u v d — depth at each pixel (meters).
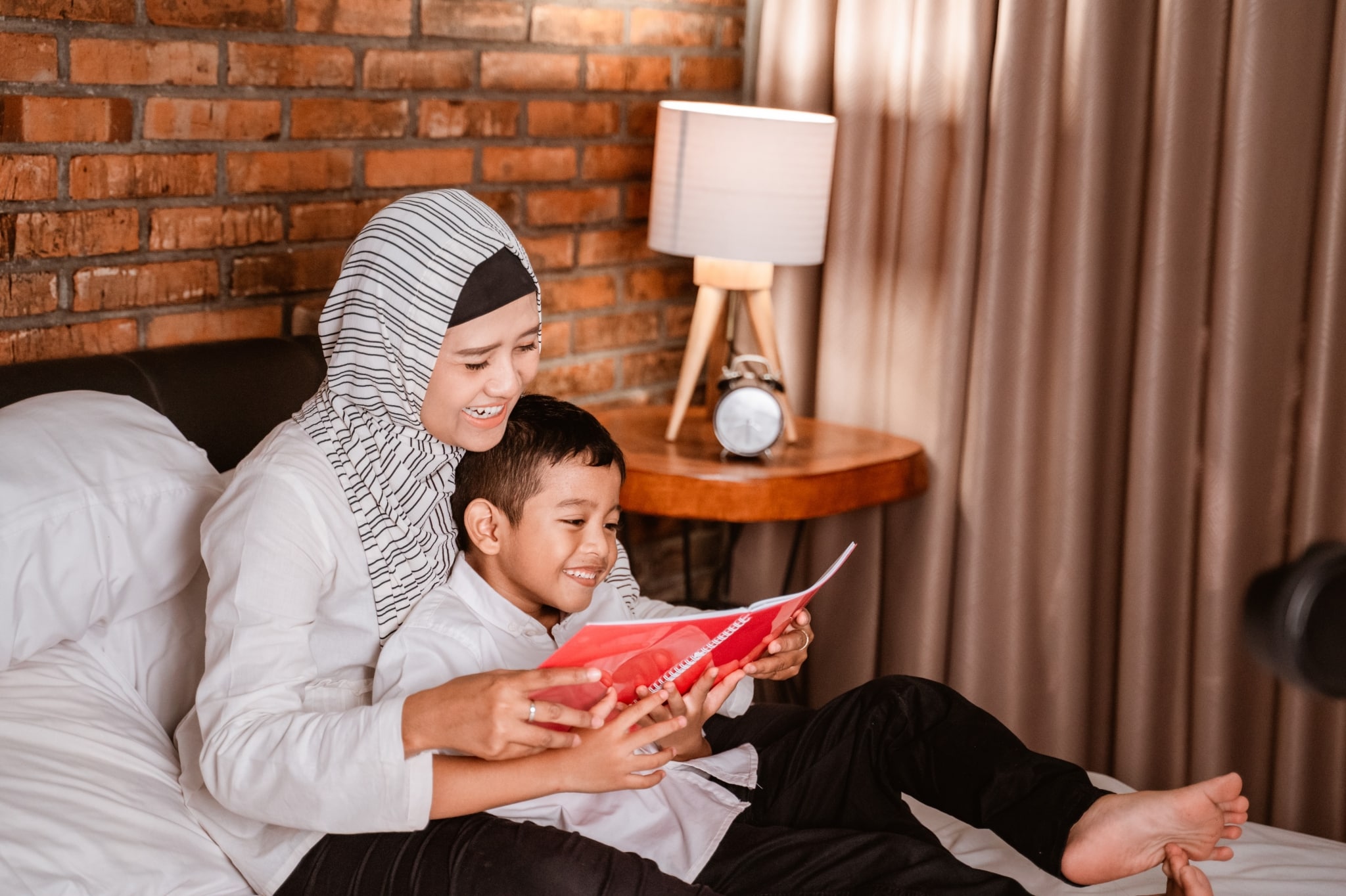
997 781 1.23
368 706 1.24
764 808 1.34
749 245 2.09
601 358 2.54
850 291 2.47
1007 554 2.31
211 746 1.10
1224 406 2.01
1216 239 2.03
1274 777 2.04
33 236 1.61
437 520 1.33
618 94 2.44
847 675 2.55
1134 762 2.19
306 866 1.15
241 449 1.65
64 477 1.26
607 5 2.38
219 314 1.83
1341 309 1.92
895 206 2.41
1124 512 2.24
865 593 2.51
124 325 1.72
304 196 1.91
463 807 1.06
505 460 1.30
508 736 1.02
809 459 2.18
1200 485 2.11
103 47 1.64
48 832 1.07
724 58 2.67
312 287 1.94
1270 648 0.46
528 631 1.34
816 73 2.48
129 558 1.29
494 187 2.23
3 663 1.20
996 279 2.23
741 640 1.16
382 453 1.26
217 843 1.19
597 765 1.06
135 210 1.71
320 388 1.32
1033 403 2.25
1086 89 2.11
